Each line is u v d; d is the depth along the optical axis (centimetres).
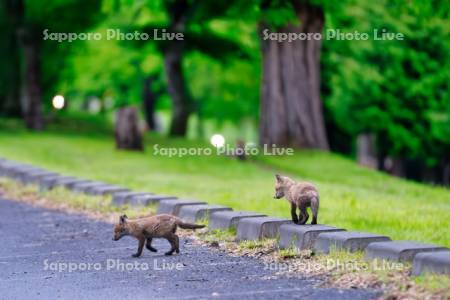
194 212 1561
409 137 4000
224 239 1420
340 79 3850
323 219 1625
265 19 3195
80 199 1967
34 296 1089
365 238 1228
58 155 3114
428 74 3931
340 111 3925
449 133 3972
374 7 3659
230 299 1026
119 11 3991
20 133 3834
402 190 2514
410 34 3734
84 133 4022
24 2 3978
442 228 1534
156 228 1323
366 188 2561
